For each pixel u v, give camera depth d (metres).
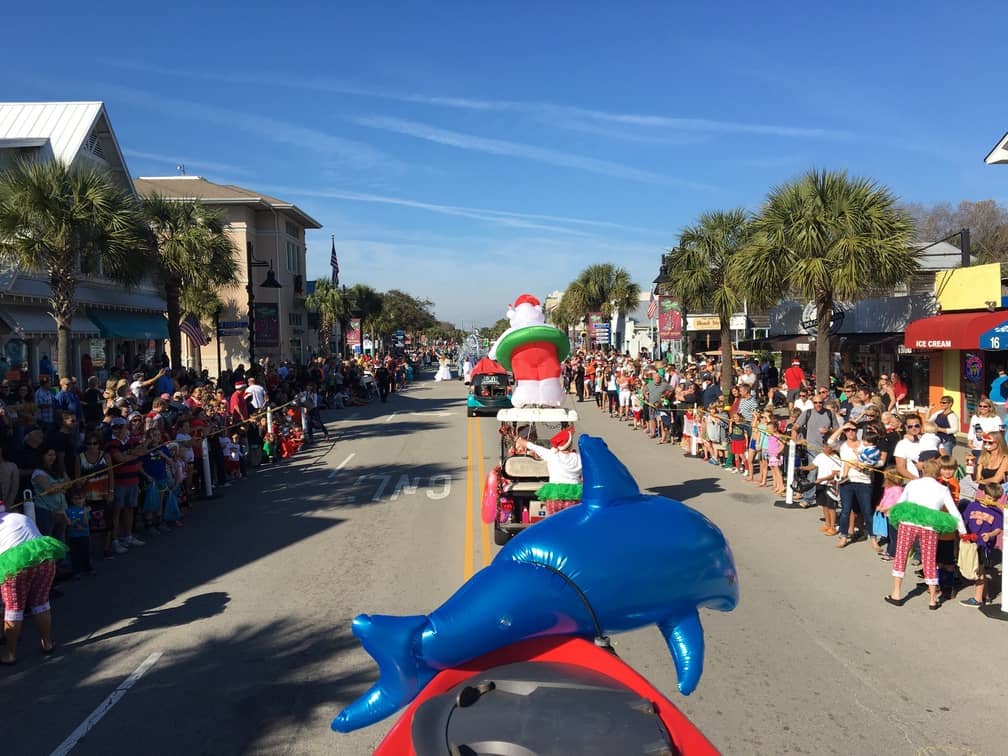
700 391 19.08
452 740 2.68
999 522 7.42
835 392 23.09
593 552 3.30
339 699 5.71
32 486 8.59
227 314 43.03
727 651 6.45
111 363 28.73
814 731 5.07
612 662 3.20
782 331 31.81
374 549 9.82
